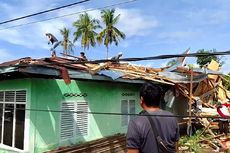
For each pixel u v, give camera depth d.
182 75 16.02
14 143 9.98
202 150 12.91
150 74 14.14
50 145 10.09
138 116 2.95
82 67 10.30
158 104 3.06
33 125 9.60
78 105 11.32
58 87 10.52
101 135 12.35
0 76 9.73
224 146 13.16
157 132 2.84
